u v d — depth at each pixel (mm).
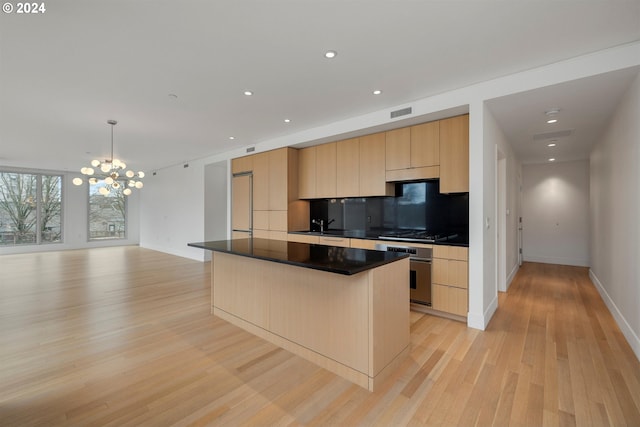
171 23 1988
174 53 2371
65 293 4184
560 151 5148
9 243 8117
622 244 2834
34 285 4625
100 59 2445
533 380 2000
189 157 6879
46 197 8664
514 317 3178
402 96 3230
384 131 3941
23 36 2104
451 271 3082
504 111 3143
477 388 1922
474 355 2348
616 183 3057
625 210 2730
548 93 2680
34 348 2492
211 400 1814
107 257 7461
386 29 2072
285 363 2258
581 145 4668
